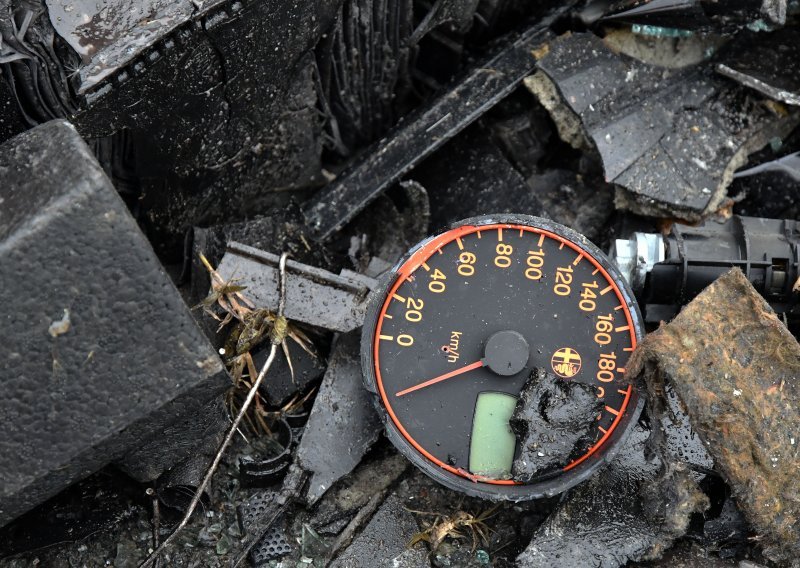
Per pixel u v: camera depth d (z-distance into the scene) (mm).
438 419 758
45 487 708
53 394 698
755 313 748
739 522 760
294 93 828
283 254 804
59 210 690
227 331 801
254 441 805
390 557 768
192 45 765
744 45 852
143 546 777
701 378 738
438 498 789
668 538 756
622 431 756
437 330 761
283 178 862
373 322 759
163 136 793
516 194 851
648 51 852
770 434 741
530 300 764
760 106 845
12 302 691
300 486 782
